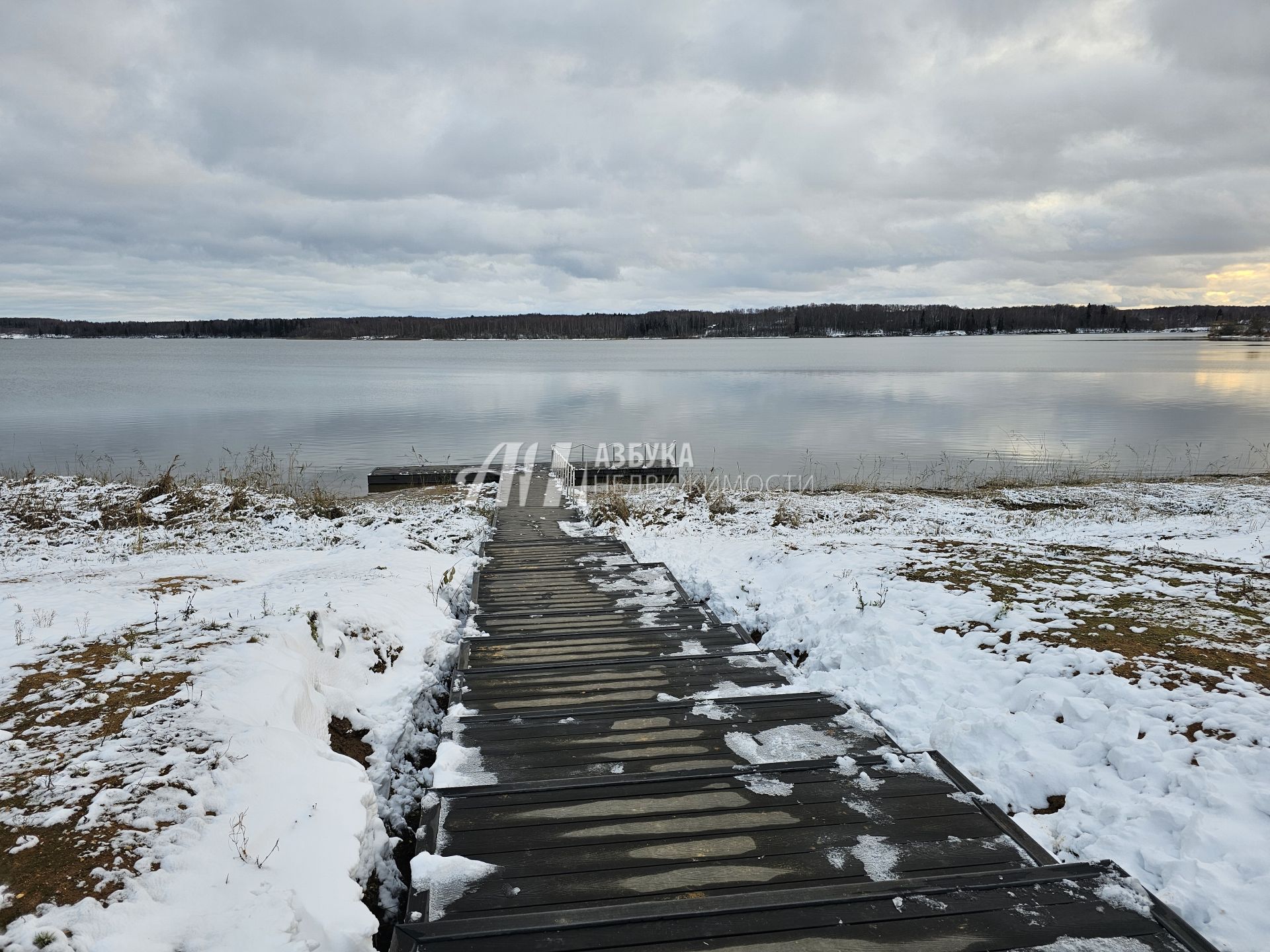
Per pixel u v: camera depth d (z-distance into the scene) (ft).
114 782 10.71
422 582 27.84
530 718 16.06
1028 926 9.39
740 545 39.14
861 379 193.67
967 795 12.73
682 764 13.93
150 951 7.91
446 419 116.98
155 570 30.25
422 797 14.20
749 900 9.71
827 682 19.27
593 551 37.19
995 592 23.35
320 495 53.06
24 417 115.96
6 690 13.58
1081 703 15.72
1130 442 90.79
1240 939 10.00
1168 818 12.31
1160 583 23.80
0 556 35.01
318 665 17.15
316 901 9.48
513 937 9.14
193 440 93.97
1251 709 14.57
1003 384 172.45
